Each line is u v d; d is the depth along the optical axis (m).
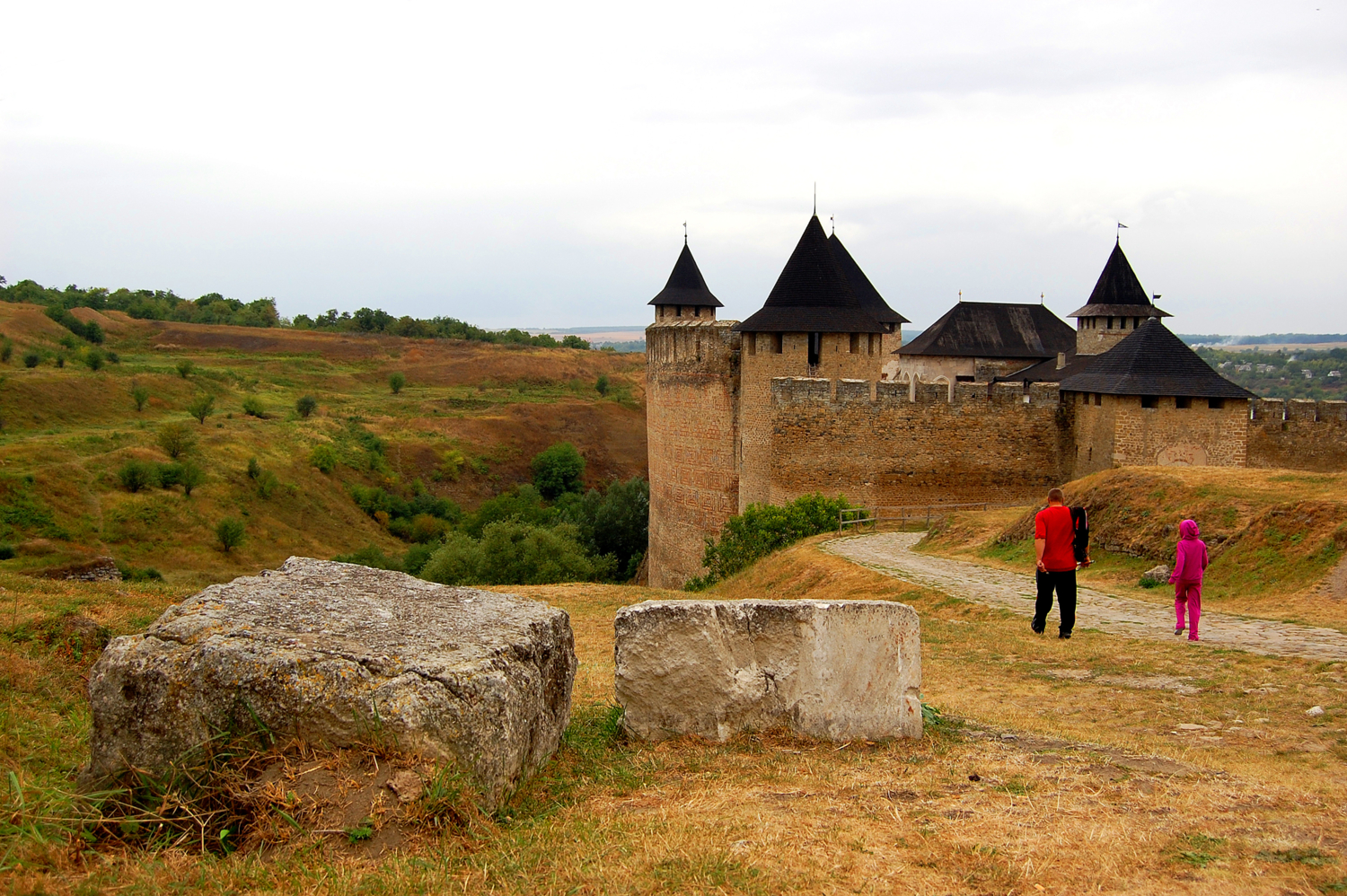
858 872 4.04
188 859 4.01
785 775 5.63
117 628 9.65
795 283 33.34
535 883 3.93
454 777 4.51
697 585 27.86
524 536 41.00
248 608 5.36
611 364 134.50
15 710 6.55
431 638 5.16
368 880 3.87
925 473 31.91
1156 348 28.38
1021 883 3.91
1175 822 4.74
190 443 59.00
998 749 6.52
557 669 5.90
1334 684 8.77
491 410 94.38
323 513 60.97
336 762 4.45
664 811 4.91
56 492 46.69
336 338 125.19
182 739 4.57
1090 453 29.97
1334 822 4.73
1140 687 9.41
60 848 4.04
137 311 128.50
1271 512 15.45
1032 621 13.53
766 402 32.78
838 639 6.57
